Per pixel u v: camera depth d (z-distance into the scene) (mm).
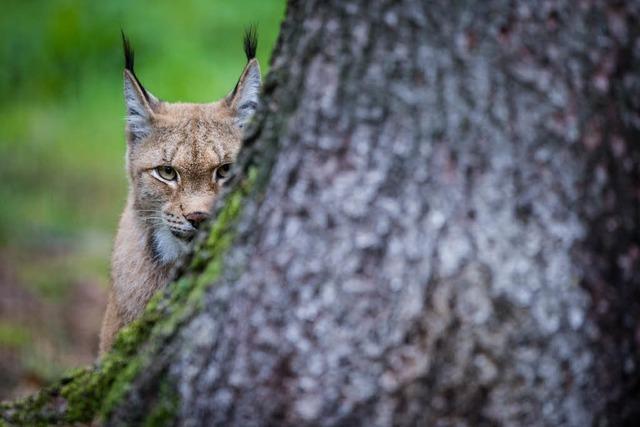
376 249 5656
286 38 6301
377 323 5629
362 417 5637
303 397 5688
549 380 5570
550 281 5555
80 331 13906
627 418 5820
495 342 5570
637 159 5777
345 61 5805
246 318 5832
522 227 5574
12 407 7043
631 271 5742
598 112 5645
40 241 17609
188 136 9586
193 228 9312
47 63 24266
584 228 5613
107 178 21500
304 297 5723
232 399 5828
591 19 5656
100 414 6484
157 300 6633
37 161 21531
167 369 6125
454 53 5633
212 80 22984
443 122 5625
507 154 5586
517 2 5605
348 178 5723
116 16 24281
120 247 9758
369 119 5715
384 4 5750
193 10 24547
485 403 5602
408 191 5641
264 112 6320
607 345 5676
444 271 5590
